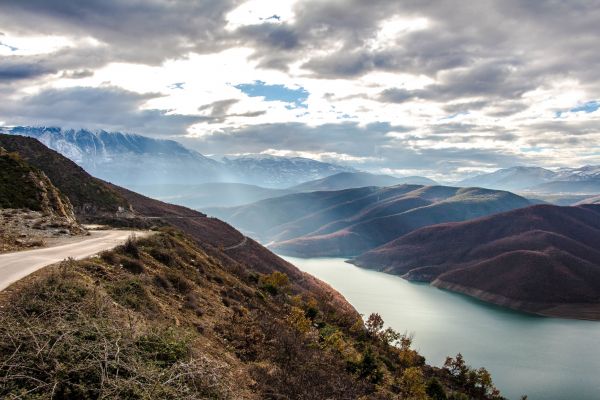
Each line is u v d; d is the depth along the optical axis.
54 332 10.84
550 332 142.25
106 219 55.28
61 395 9.25
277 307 36.31
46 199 36.31
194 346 15.57
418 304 171.75
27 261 19.75
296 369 19.03
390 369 42.25
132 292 17.56
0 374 9.20
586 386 93.31
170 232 42.72
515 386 92.06
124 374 10.42
